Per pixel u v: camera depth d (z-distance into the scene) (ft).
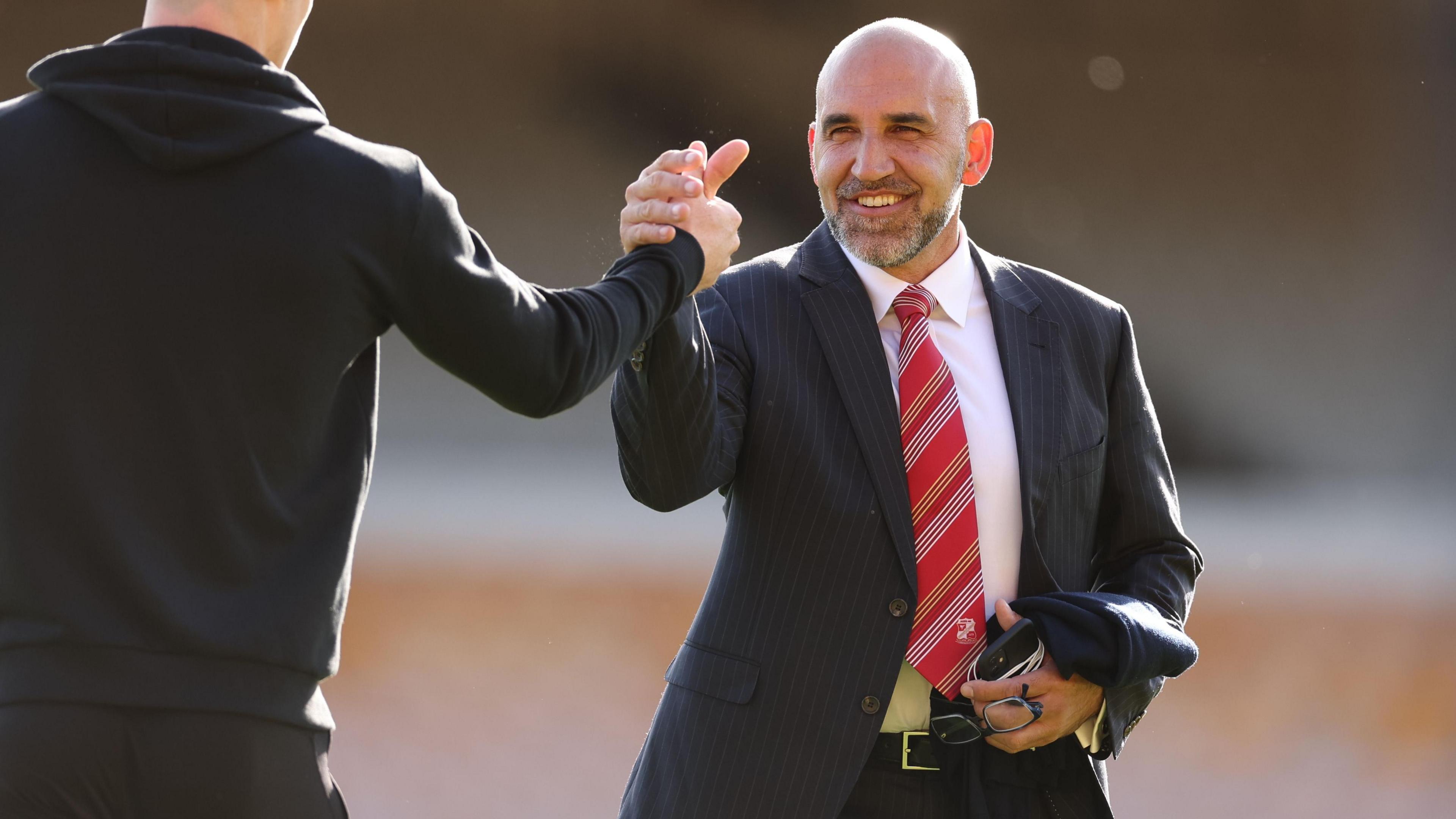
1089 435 27.66
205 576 17.99
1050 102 265.13
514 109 256.93
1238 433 256.93
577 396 20.03
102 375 17.85
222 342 17.98
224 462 17.98
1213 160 266.16
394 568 112.06
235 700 17.84
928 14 259.60
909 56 26.58
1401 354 258.98
